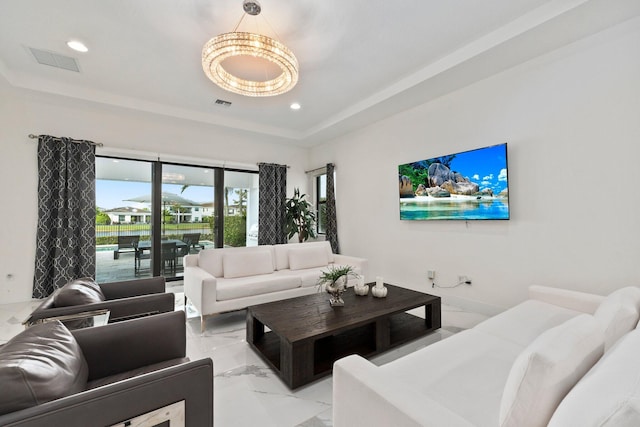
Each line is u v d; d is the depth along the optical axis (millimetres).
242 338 2631
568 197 2549
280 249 4031
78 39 2617
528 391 783
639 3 2023
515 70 2871
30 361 919
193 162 4781
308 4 2199
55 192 3738
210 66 2545
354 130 4934
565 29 2314
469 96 3268
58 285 3648
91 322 1716
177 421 988
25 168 3619
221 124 4617
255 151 5523
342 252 5262
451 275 3498
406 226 4062
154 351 1474
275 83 2910
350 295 2760
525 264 2836
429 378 1270
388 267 4344
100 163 4211
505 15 2336
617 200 2299
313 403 1705
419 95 3539
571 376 828
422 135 3809
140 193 4508
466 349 1518
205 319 2814
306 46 2732
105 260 4242
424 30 2516
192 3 2186
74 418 824
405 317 2908
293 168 6023
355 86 3572
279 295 3293
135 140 4328
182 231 4852
